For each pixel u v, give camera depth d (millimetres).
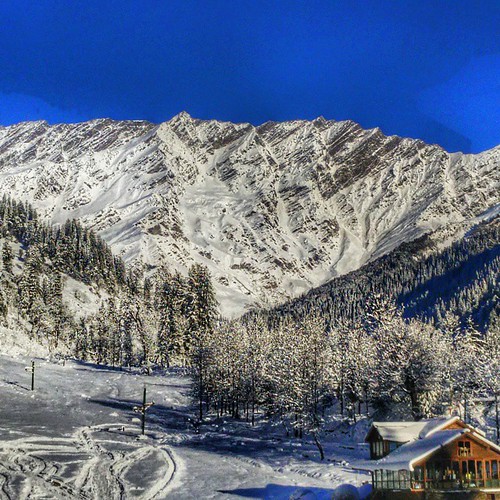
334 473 63094
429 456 49156
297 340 92062
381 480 49406
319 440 85750
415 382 77500
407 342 79562
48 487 54625
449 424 54906
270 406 99625
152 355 163875
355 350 99188
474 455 49688
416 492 48188
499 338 116062
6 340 153250
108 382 128750
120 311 172625
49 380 122000
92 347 176750
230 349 104875
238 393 102688
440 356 82938
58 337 181875
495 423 82250
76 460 65875
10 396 101625
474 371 85812
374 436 61500
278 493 55469
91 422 90125
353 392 97562
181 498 53781
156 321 179125
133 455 70375
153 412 104250
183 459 69750
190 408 111938
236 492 56062
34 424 83250
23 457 65125
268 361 101500
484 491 48812
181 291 159750
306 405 83812
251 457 72750
